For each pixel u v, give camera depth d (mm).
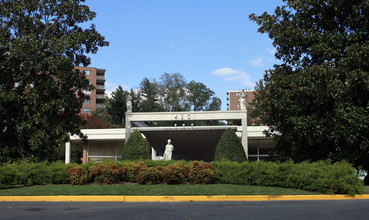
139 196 12188
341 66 15969
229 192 12992
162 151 28359
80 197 12188
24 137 18938
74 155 42500
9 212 9094
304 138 17609
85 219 7953
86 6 20953
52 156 20766
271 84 17531
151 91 69438
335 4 16812
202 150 27562
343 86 15141
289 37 17672
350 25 16859
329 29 17703
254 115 55156
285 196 12492
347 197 12852
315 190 13953
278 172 14812
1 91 17812
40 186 15055
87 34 20781
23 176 15328
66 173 16141
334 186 13016
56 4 20703
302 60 18031
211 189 13602
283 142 18516
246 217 8094
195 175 16156
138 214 8633
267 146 37938
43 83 19328
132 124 26094
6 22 19594
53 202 11562
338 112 14992
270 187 14430
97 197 12180
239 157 19422
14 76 18484
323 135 17125
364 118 14492
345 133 14961
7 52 18797
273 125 18297
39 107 19547
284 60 19109
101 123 51719
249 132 33688
